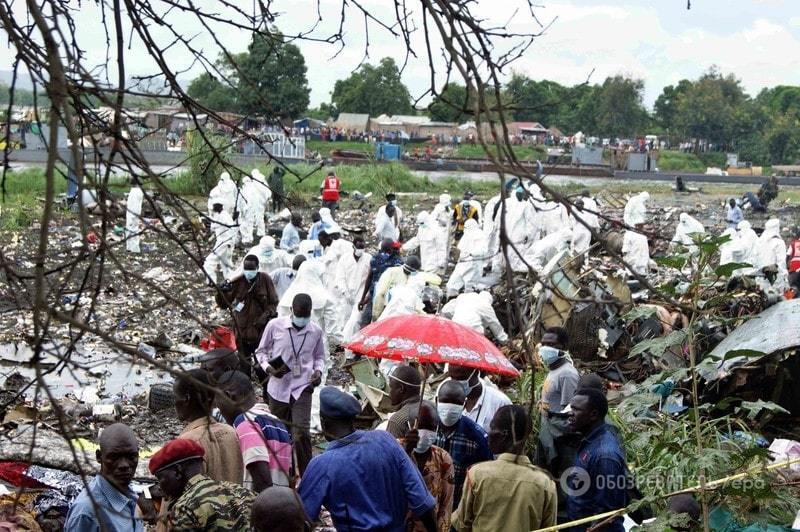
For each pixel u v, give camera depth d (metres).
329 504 5.02
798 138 87.38
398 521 5.10
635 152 67.75
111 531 4.69
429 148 63.72
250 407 5.55
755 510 6.02
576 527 5.66
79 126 3.36
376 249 25.67
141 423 10.54
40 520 6.43
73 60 2.84
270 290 11.05
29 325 13.96
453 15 2.98
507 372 6.74
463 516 5.50
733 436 7.84
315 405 10.55
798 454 7.61
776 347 9.16
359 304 14.10
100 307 15.88
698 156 86.75
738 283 11.70
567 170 62.03
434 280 13.70
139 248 21.55
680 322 11.12
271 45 3.71
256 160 33.16
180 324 15.41
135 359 3.03
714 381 9.29
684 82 94.88
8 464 6.93
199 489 4.60
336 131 69.31
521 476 5.39
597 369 11.58
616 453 5.65
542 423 6.90
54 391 11.21
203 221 3.39
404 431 6.26
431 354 6.62
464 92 3.21
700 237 5.13
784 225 38.28
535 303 12.11
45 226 2.43
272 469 5.65
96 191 3.10
